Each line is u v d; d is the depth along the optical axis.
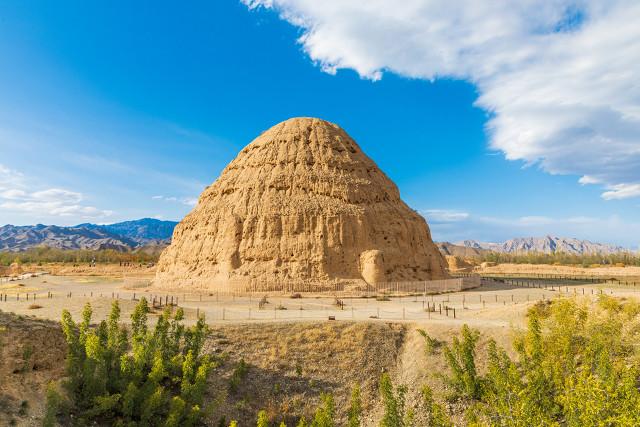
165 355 28.34
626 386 20.47
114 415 23.19
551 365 24.55
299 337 34.94
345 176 75.38
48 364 24.98
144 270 113.19
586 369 22.73
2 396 21.30
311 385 30.48
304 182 73.38
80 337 26.53
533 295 57.53
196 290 64.44
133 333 28.95
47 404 21.58
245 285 61.94
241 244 67.38
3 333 25.06
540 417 21.31
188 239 75.31
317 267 64.06
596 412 19.78
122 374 24.95
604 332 26.78
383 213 73.25
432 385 29.73
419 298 56.50
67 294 58.88
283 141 79.56
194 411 23.69
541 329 30.02
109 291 64.69
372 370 32.44
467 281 69.06
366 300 54.62
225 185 77.94
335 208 69.56
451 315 41.72
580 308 30.14
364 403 29.62
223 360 30.98
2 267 113.69
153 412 23.08
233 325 36.09
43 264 146.00
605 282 79.06
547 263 162.75
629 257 156.00
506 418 21.95
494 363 26.09
